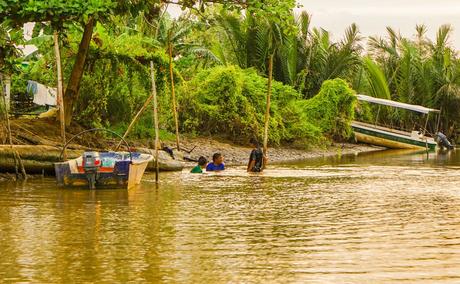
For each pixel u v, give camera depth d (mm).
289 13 28547
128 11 25750
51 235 14562
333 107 50719
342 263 12320
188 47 48062
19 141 26109
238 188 23172
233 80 42188
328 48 59375
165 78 34750
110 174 22047
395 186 24344
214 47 54594
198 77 43250
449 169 32625
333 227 15734
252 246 13641
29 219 16484
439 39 67000
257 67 55688
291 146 47156
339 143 54688
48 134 28078
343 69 58562
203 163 29562
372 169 32281
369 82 61156
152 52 34594
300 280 11250
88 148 27297
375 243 14000
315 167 33375
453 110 64125
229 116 42562
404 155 45844
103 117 34719
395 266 12125
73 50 32219
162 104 36344
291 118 46344
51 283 11078
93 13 23203
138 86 34469
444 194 21891
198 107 41844
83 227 15484
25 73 34969
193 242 13977
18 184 23359
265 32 54688
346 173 29688
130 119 34812
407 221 16594
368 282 11148
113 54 32562
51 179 24906
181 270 11836
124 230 15172
